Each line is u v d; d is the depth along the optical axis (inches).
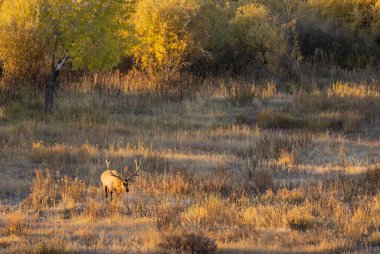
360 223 1784.0
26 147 2824.8
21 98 3782.0
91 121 3415.4
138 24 4384.8
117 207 1936.5
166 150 2878.9
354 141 3117.6
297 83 4407.0
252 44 4707.2
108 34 3459.6
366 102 3809.1
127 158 2679.6
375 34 5211.6
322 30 5177.2
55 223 1825.8
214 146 2984.7
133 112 3703.3
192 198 2134.6
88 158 2635.3
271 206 1964.8
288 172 2513.5
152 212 1939.0
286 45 4635.8
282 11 5378.9
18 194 2178.9
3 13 3860.7
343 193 2139.5
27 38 3841.0
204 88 4210.1
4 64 3922.2
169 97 3986.2
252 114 3720.5
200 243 1523.1
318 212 1947.6
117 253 1496.1
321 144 3034.0
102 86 4111.7
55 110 3590.1
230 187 2249.0
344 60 5078.7
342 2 5502.0
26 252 1487.5
